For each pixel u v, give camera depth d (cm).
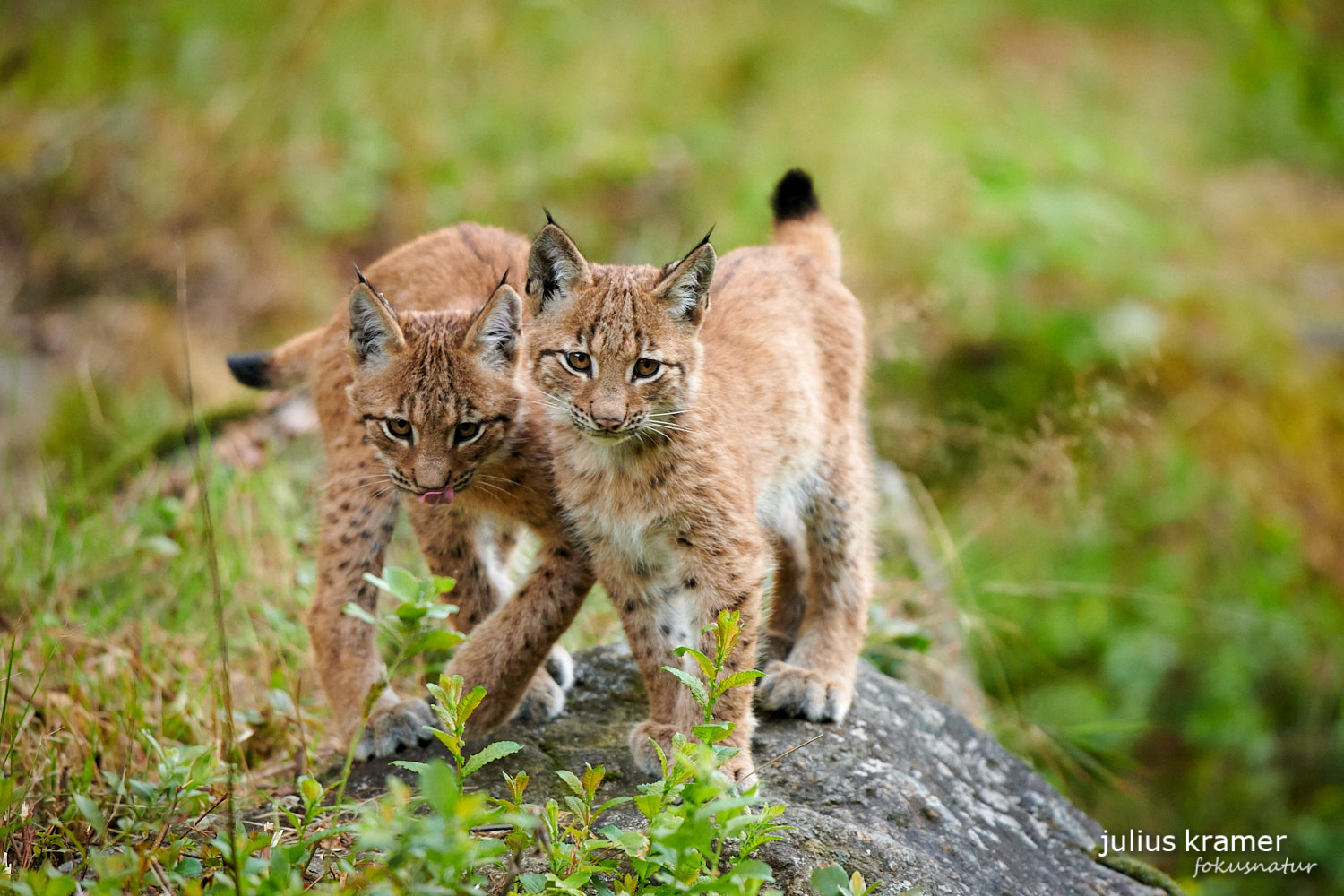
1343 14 1922
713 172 1756
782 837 624
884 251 1653
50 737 746
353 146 1753
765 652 920
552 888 548
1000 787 827
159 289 1611
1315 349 1702
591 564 786
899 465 1367
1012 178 1725
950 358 1545
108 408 1416
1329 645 1477
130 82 1845
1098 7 2725
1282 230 2041
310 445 1221
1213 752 1411
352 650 847
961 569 1191
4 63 1889
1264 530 1517
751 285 887
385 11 1877
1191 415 1592
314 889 540
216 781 720
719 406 785
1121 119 2297
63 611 958
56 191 1703
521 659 775
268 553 1044
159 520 1053
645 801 554
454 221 1692
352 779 759
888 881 648
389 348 801
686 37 1964
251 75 1827
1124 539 1491
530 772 733
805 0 2059
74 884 527
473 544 873
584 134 1798
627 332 748
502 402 812
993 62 2395
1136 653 1420
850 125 1856
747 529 768
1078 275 1702
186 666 895
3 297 1584
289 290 1625
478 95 1827
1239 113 2355
